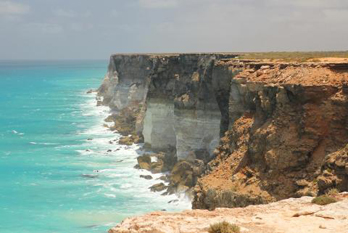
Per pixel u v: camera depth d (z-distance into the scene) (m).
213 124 69.38
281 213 21.52
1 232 53.19
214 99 69.19
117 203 63.41
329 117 34.00
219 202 35.69
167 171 77.56
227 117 51.59
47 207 62.12
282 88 35.91
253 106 41.28
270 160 34.81
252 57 64.31
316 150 34.09
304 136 34.38
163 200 64.12
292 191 33.38
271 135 35.38
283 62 45.03
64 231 53.50
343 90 34.00
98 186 71.38
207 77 68.56
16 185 72.38
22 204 63.34
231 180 36.88
